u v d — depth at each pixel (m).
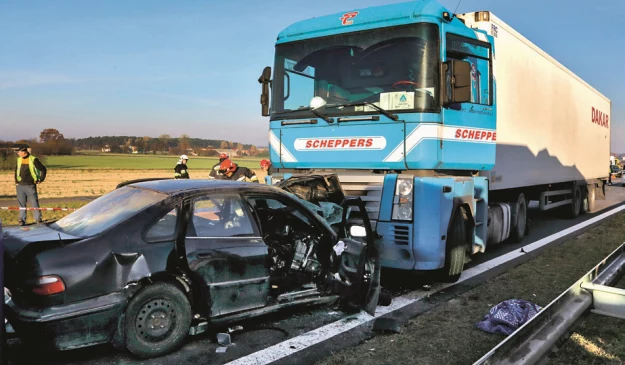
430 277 6.67
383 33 6.41
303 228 5.54
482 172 7.57
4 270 3.79
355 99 6.52
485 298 5.82
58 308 3.68
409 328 4.78
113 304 3.85
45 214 14.88
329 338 4.51
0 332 3.61
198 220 4.44
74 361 3.98
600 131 16.95
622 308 4.16
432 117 6.00
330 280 5.24
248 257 4.59
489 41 7.54
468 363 3.98
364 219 5.21
